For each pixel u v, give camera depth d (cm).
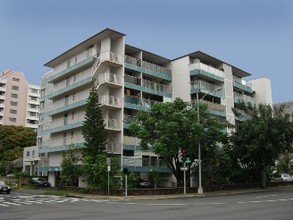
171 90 5203
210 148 3688
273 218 1497
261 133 3906
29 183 5241
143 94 4909
